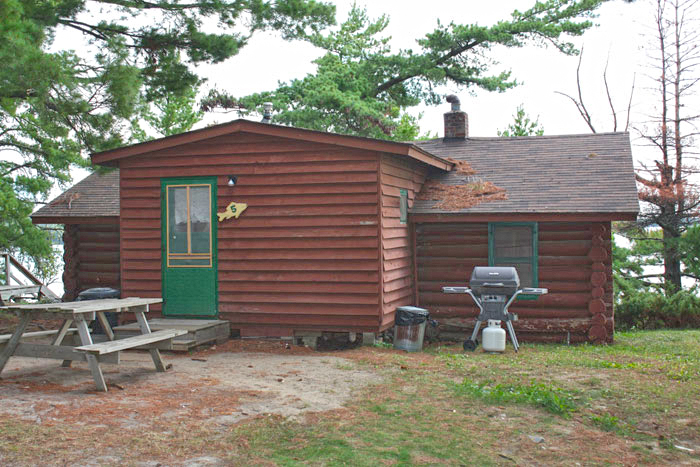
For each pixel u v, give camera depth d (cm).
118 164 1249
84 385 782
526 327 1318
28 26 1112
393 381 827
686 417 675
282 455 553
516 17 2692
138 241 1212
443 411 688
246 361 973
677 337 1420
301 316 1138
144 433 593
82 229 1505
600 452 580
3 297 1677
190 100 2875
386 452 566
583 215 1248
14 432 583
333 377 851
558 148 1576
